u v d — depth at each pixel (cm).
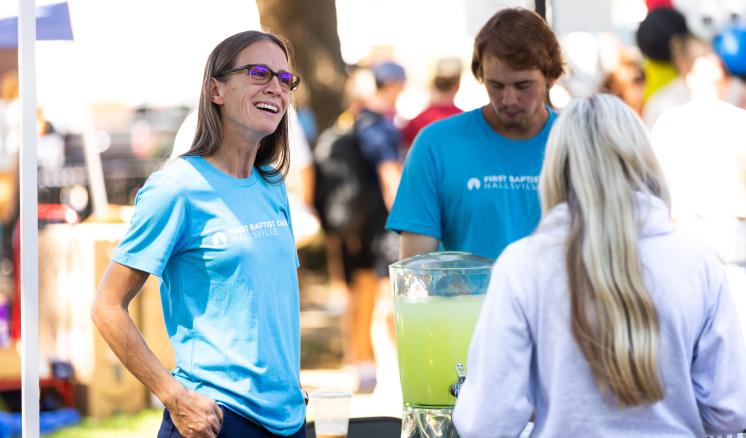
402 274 426
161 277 427
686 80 1002
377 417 505
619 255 322
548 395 331
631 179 332
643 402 322
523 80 494
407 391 429
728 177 720
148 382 406
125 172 1378
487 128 526
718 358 336
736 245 722
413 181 530
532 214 521
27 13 496
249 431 412
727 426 338
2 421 859
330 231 1105
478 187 520
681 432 333
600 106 340
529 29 494
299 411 434
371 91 1106
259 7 1733
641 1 1090
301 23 1738
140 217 407
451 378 416
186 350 418
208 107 427
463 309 416
